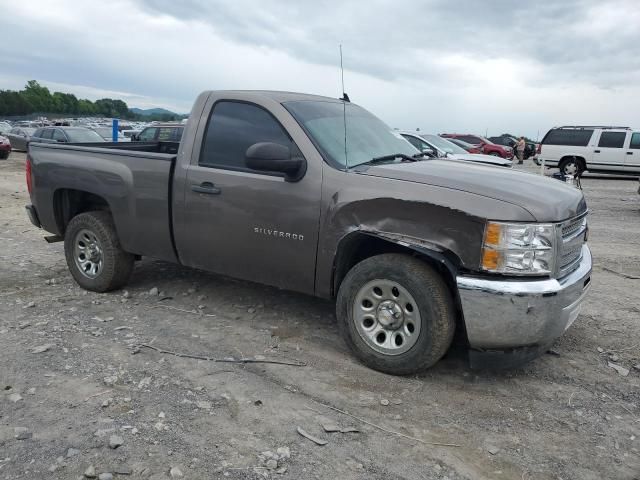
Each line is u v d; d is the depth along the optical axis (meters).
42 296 5.39
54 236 5.98
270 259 4.34
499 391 3.75
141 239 5.08
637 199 14.43
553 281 3.49
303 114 4.41
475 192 3.58
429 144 11.83
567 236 3.77
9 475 2.74
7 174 17.61
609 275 6.62
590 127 20.77
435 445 3.12
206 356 4.12
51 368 3.85
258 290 5.66
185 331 4.59
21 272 6.22
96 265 5.50
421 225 3.63
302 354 4.20
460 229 3.52
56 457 2.88
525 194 3.62
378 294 3.90
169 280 5.95
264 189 4.26
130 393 3.54
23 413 3.29
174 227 4.81
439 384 3.81
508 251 3.42
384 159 4.44
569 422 3.40
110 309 5.08
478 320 3.49
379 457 2.99
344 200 3.90
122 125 51.19
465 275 3.52
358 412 3.42
